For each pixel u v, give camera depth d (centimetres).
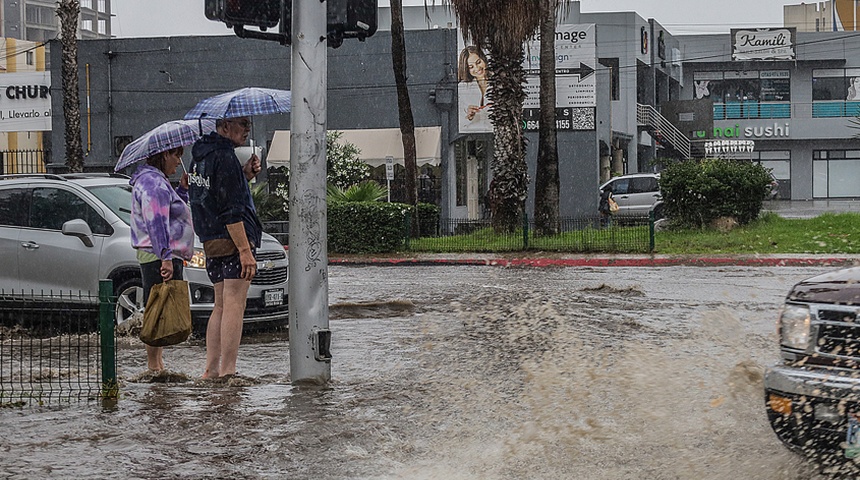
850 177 5950
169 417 636
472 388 729
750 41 5803
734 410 620
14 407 665
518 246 2575
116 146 3781
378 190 2786
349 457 542
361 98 3631
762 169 2733
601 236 2589
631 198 3300
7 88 3953
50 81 3912
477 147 3703
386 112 3616
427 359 882
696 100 5172
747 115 5875
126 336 1030
